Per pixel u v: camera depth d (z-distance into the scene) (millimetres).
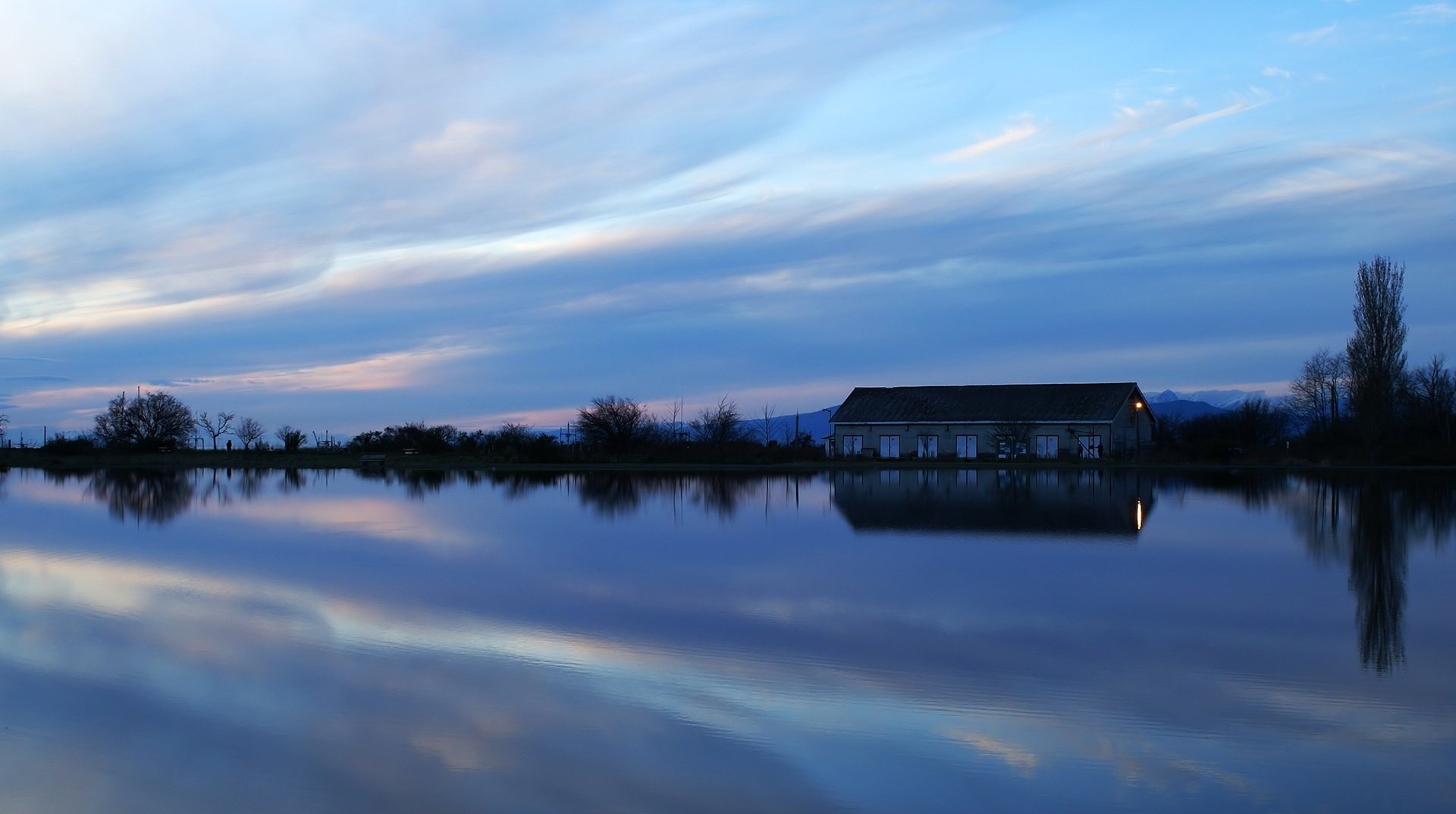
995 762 8594
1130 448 68562
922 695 10359
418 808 7750
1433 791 7973
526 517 28031
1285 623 13758
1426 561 19438
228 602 15195
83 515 29172
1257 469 54281
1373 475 47750
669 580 17109
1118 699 10203
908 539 22766
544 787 8109
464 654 11977
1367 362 60062
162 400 80000
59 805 7820
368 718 9664
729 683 10781
